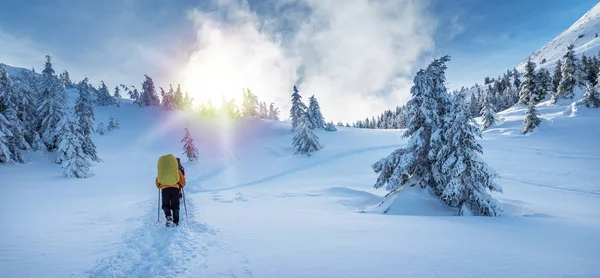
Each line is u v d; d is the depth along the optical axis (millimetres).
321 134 66375
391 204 12234
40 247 4469
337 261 3732
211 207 10719
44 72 36000
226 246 4656
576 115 50500
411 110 13555
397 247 4488
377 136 63469
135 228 5969
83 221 6895
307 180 33094
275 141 60812
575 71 61375
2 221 7125
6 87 31141
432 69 13234
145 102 91375
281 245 4637
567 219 9359
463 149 11320
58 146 31328
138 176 32281
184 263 3879
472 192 10938
